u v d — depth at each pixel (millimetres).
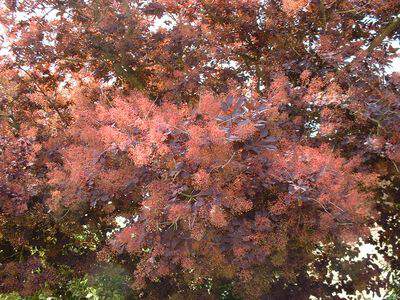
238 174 3408
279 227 3680
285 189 3443
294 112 4496
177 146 3316
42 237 5273
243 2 5340
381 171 4367
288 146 3902
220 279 4879
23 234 5008
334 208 3412
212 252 3662
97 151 3752
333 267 5039
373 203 4105
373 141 4117
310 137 4527
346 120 4480
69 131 4715
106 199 3877
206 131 3123
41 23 5922
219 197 3188
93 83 6152
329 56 4746
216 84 5223
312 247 4305
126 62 5637
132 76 5742
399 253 5273
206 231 3518
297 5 4824
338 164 3482
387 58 4906
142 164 3369
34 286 4887
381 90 4508
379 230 5434
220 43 5527
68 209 4496
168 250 3568
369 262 5102
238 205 3338
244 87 5230
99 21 5574
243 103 3479
